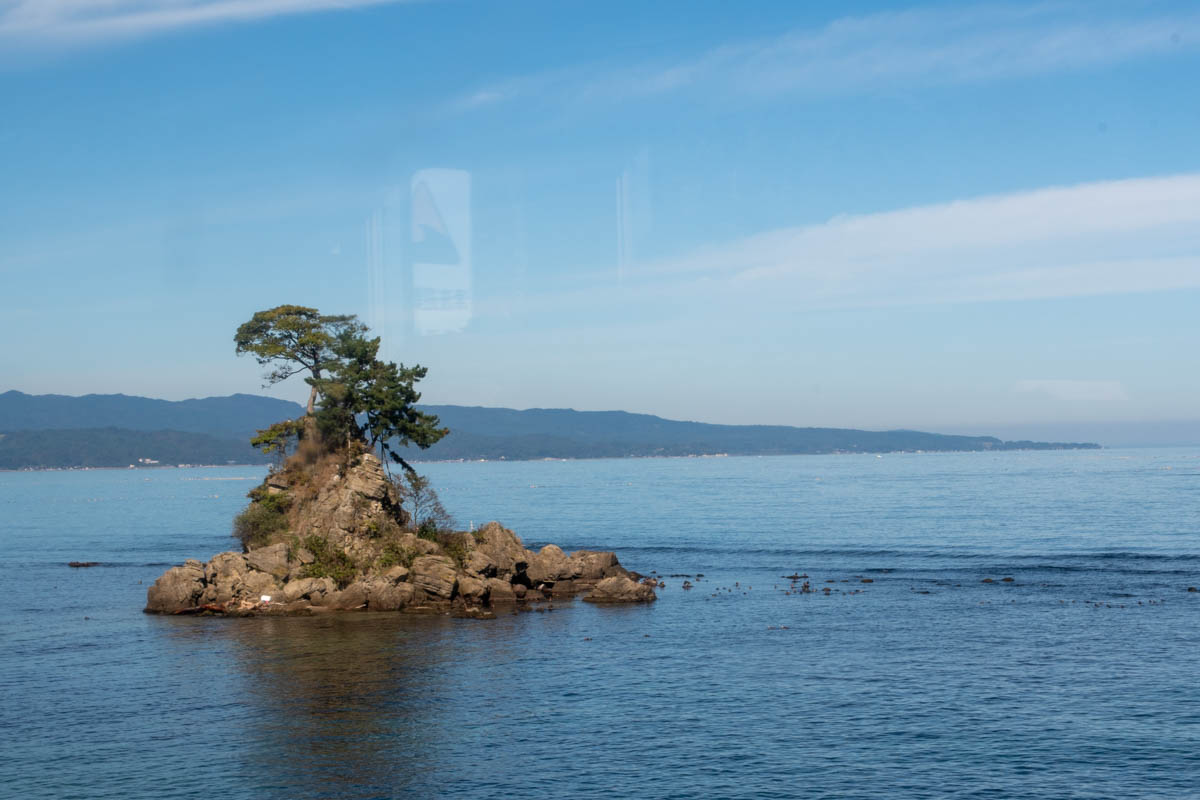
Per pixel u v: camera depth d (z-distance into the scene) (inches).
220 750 1963.6
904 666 2615.7
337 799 1706.4
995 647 2829.7
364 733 2066.9
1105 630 3043.8
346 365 3944.4
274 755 1930.4
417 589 3609.7
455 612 3499.0
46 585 4362.7
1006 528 6471.5
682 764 1872.5
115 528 7731.3
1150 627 3075.8
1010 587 3966.5
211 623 3336.6
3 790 1752.0
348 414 3937.0
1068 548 5255.9
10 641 3043.8
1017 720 2117.4
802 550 5457.7
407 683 2468.0
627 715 2186.3
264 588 3595.0
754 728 2087.8
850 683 2447.1
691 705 2260.1
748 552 5413.4
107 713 2225.6
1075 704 2224.4
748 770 1836.9
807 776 1803.6
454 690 2399.1
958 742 1980.8
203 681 2502.5
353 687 2429.9
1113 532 6023.6
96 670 2632.9
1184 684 2368.4
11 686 2470.5
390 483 3956.7
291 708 2251.5
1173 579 4092.0
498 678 2516.0
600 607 3631.9
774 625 3230.8
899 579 4261.8
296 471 3986.2
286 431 4062.5
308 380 3934.5
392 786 1766.7
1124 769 1815.9
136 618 3454.7
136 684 2477.9
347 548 3727.9
